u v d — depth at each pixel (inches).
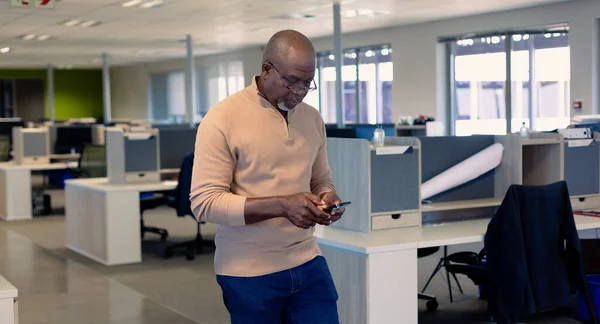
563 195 147.6
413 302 135.2
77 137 458.6
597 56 379.6
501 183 175.2
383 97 537.0
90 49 642.8
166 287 212.2
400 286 134.0
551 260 146.3
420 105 484.1
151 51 671.8
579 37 382.3
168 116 815.7
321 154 89.4
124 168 257.0
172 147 284.0
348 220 151.0
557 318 172.4
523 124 198.8
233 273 81.7
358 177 148.0
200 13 417.1
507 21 419.2
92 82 936.3
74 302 195.8
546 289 145.2
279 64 77.9
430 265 229.5
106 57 677.9
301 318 84.6
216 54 707.4
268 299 81.9
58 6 382.3
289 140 82.3
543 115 429.1
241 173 81.1
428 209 157.2
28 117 903.1
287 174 82.3
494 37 445.4
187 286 213.2
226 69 705.0
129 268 240.8
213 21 455.2
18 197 364.5
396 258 133.4
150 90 839.1
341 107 398.6
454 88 472.4
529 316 173.9
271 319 83.5
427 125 327.3
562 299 147.4
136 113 868.6
